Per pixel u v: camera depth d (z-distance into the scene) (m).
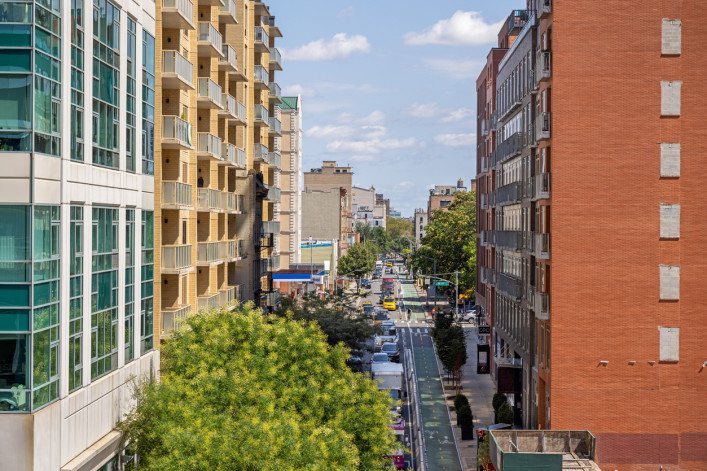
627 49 39.22
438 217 128.12
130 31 30.33
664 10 39.06
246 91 57.00
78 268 25.33
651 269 39.06
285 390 29.14
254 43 59.59
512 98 55.88
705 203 39.03
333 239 150.12
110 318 28.39
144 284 32.44
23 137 22.20
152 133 33.41
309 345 32.03
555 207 39.53
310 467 22.75
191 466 22.09
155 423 26.25
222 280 48.25
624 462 39.16
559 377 39.41
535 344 45.91
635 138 39.19
